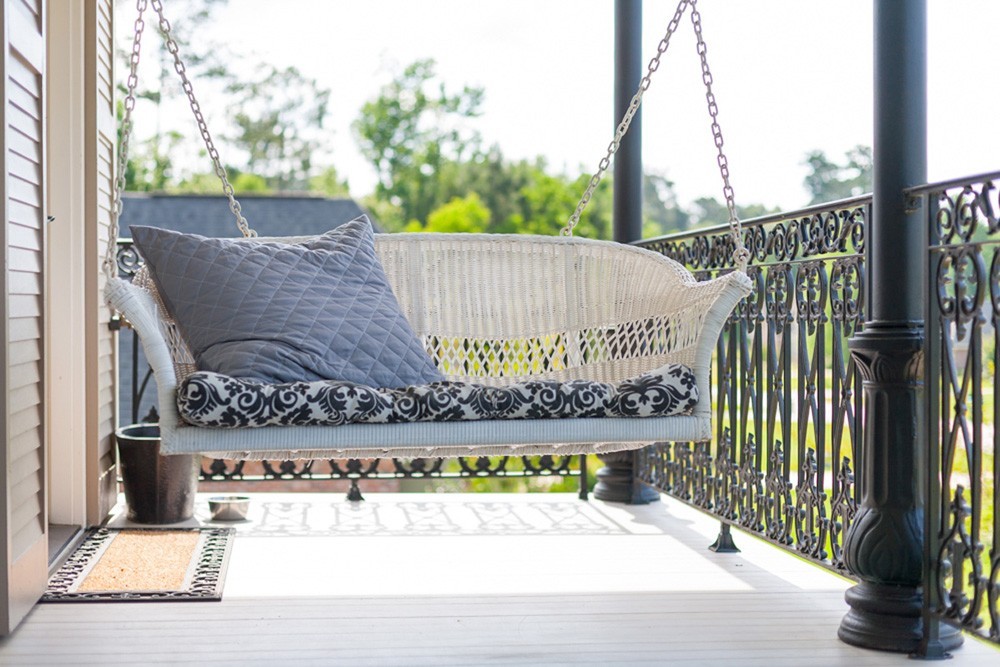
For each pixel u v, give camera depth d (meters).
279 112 22.03
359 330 3.03
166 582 3.14
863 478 2.64
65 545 3.51
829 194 21.27
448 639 2.63
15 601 2.65
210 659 2.46
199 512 4.32
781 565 3.46
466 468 4.93
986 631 2.42
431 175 23.16
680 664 2.43
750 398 3.51
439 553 3.61
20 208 2.64
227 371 2.83
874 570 2.55
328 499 4.66
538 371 3.56
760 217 3.28
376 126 22.89
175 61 3.10
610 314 3.46
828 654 2.51
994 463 2.28
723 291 2.71
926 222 2.44
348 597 3.03
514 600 3.01
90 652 2.51
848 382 2.83
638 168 4.59
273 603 2.96
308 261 3.14
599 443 2.86
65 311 3.83
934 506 2.45
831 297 2.89
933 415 2.44
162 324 2.84
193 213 16.94
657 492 4.63
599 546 3.74
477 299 3.60
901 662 2.45
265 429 2.43
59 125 3.80
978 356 2.30
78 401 3.87
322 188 22.39
